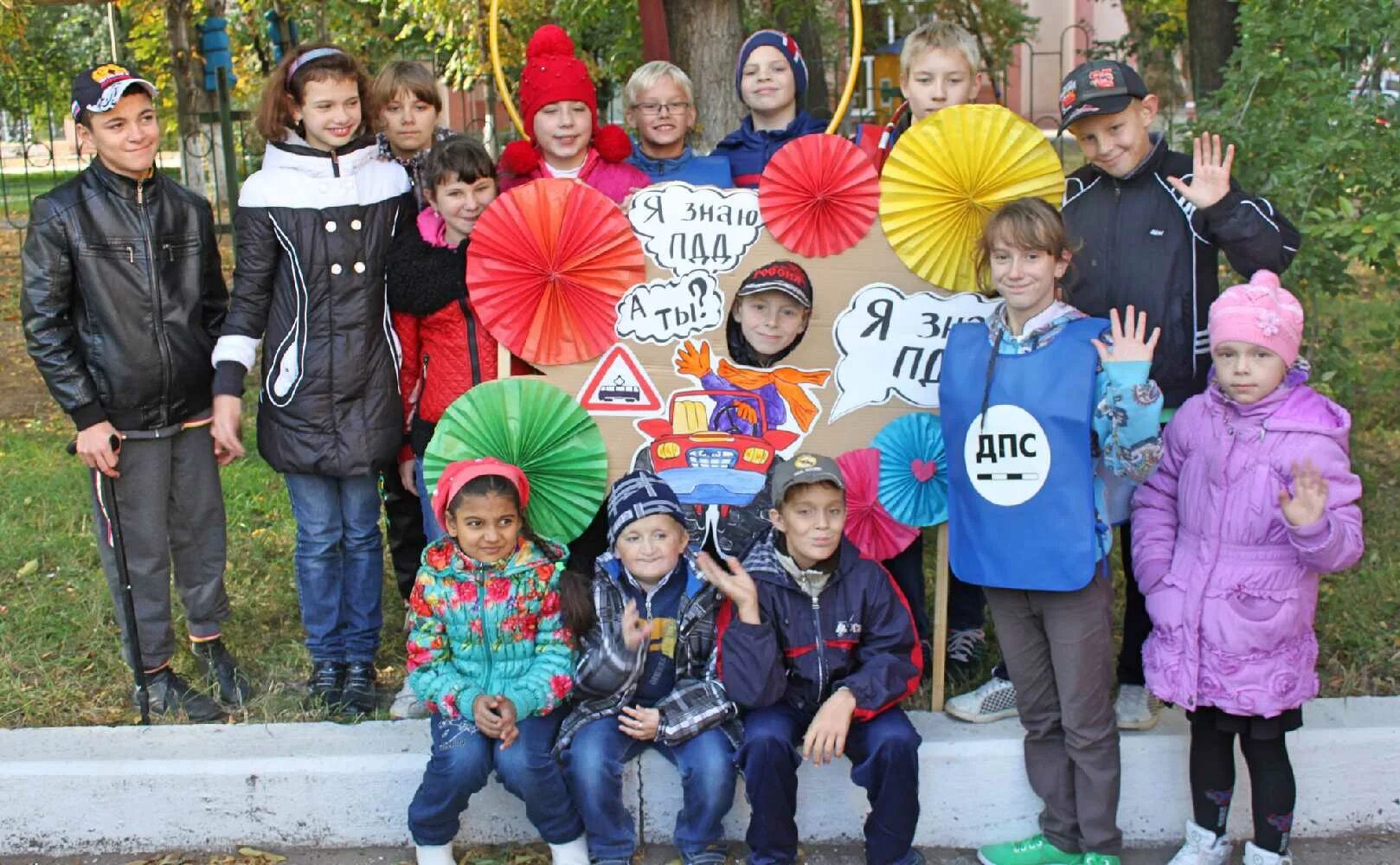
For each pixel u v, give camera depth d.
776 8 7.63
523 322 3.71
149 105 3.66
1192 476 3.26
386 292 3.83
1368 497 5.59
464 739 3.33
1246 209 3.38
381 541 4.01
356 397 3.80
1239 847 3.54
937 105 4.02
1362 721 3.60
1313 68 5.19
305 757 3.56
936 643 3.79
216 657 4.11
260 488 6.18
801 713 3.41
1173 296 3.55
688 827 3.36
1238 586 3.13
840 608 3.38
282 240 3.73
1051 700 3.41
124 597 3.78
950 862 3.53
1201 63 6.55
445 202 3.74
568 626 3.44
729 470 3.76
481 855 3.54
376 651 4.07
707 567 3.32
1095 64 3.54
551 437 3.69
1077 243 3.49
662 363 3.76
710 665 3.44
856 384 3.77
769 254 3.73
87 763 3.53
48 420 7.66
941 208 3.66
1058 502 3.25
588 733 3.39
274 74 3.75
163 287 3.74
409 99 4.13
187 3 11.38
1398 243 4.99
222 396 3.76
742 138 4.37
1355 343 7.17
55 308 3.63
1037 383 3.26
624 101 4.47
